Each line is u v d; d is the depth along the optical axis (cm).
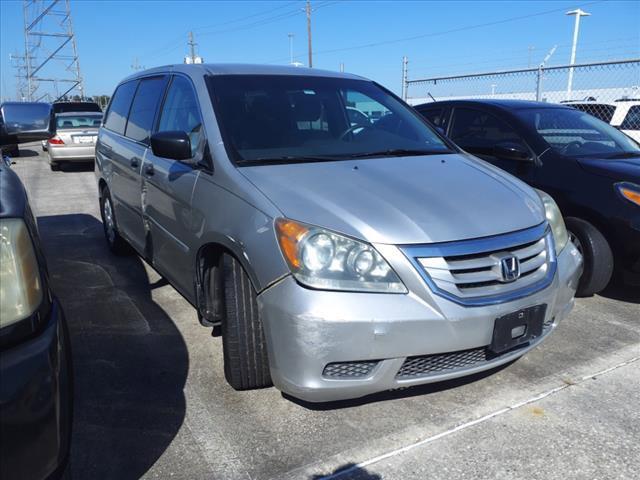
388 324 233
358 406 287
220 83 354
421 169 315
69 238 649
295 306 234
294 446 255
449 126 582
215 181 298
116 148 484
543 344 361
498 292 254
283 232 245
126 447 254
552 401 292
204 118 331
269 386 295
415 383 248
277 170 291
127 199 454
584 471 238
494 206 277
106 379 315
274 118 339
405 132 382
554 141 488
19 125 324
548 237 288
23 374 154
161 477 234
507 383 311
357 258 237
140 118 450
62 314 184
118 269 521
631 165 436
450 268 244
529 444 256
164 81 418
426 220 252
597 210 423
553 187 455
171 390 303
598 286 430
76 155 1310
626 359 339
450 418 277
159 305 429
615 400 293
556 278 283
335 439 260
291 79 381
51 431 157
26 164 1523
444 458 246
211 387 306
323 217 247
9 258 164
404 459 246
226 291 277
